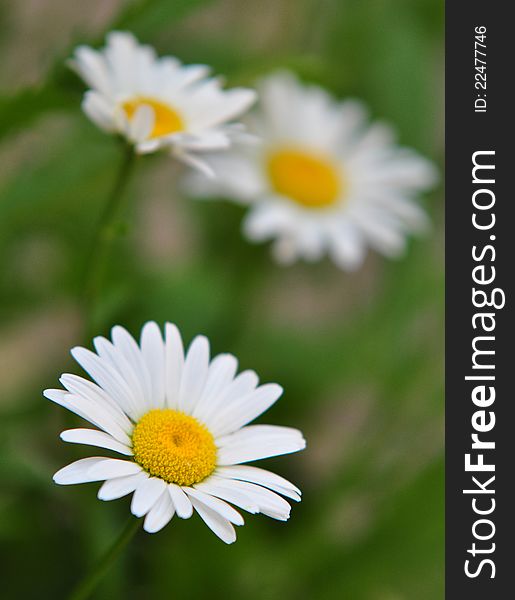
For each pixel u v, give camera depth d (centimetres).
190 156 49
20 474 52
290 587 58
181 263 61
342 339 62
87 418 43
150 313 58
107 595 52
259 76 54
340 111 62
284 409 61
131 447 43
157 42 59
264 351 61
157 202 65
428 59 66
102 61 49
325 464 62
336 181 60
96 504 52
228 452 44
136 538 55
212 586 56
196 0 50
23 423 56
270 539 58
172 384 44
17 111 49
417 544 57
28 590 54
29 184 53
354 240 59
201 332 58
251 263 61
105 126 48
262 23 63
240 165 59
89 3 60
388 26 65
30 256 57
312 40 61
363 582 58
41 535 55
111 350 44
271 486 43
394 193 61
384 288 63
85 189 54
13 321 59
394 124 65
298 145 61
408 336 62
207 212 62
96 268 49
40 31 58
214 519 43
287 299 67
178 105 49
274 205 59
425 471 58
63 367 58
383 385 61
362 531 58
